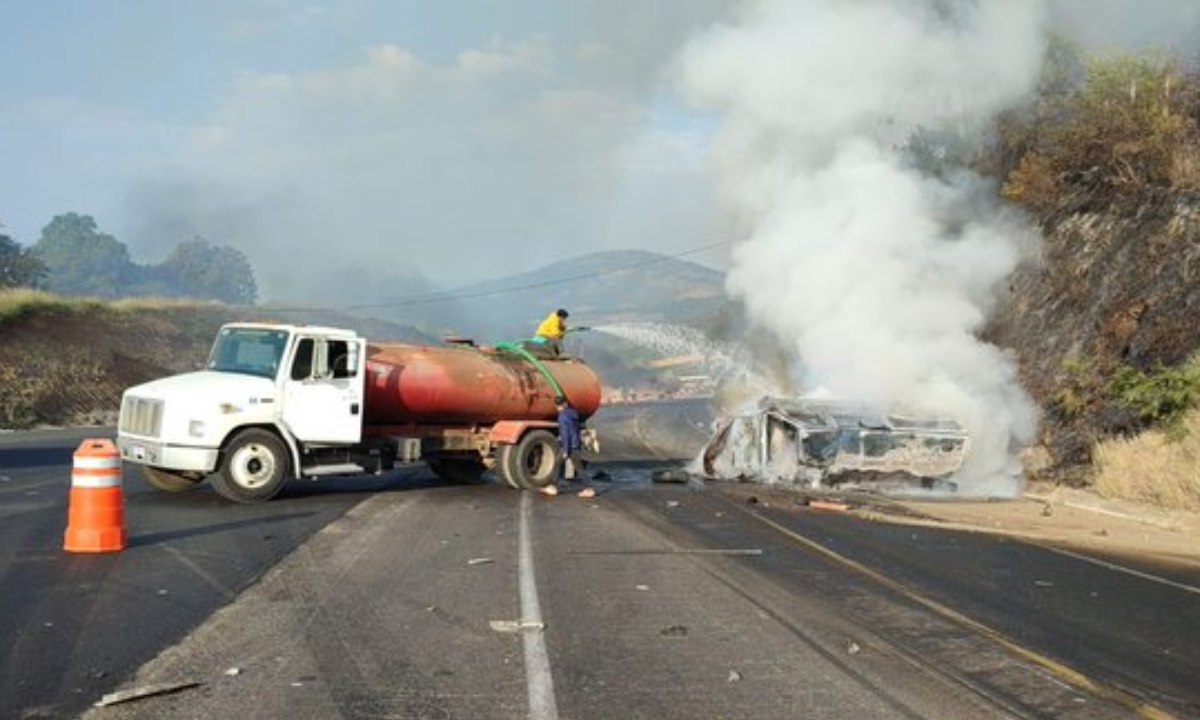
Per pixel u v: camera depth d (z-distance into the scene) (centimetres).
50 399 4034
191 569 1017
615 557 1144
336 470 1692
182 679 675
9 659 711
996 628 860
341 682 677
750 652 766
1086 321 2250
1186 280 2059
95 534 1097
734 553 1183
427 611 873
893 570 1106
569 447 1923
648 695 663
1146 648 812
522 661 732
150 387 1585
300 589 943
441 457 1909
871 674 718
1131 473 1717
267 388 1591
